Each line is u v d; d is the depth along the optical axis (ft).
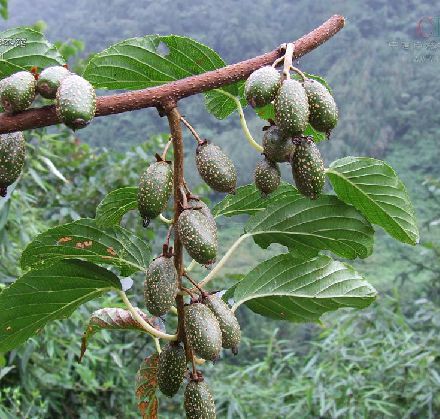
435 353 16.10
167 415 19.16
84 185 20.47
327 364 16.85
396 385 16.74
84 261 4.87
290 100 4.17
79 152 21.34
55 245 5.28
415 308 23.27
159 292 4.37
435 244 21.88
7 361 14.34
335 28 4.62
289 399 17.95
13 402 13.05
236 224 21.06
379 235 29.71
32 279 4.90
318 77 4.95
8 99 3.94
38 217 18.93
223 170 4.58
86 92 3.85
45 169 15.75
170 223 4.85
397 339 17.37
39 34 4.70
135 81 5.27
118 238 5.33
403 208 5.49
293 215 5.66
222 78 4.37
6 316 5.10
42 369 15.56
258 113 5.97
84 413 16.60
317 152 4.54
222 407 17.58
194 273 19.70
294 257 5.62
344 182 5.53
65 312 5.29
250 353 25.77
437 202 24.41
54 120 4.03
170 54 5.02
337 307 5.74
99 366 17.92
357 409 15.84
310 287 5.68
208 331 4.35
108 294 17.06
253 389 17.89
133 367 20.04
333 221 5.67
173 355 4.79
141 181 4.32
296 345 25.02
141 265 5.47
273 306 5.87
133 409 18.63
